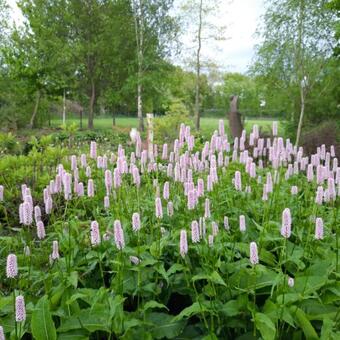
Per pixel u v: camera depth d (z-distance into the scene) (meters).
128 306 3.70
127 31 31.69
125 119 53.53
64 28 32.34
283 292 3.00
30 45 29.56
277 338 3.00
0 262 4.29
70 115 42.94
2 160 7.96
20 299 2.54
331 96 16.59
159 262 3.64
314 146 13.90
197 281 3.69
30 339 3.29
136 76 29.17
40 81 28.92
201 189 3.80
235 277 3.48
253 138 5.51
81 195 4.40
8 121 28.11
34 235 5.18
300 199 5.44
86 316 3.11
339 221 4.52
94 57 33.50
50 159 8.67
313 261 3.82
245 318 3.24
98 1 32.09
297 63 15.66
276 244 4.14
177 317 3.06
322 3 14.62
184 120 18.08
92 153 5.01
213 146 5.29
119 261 3.48
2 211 6.41
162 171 6.27
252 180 5.79
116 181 4.39
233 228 4.51
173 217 4.71
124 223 4.34
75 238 4.23
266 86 18.05
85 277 4.02
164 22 29.69
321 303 3.23
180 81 32.62
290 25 15.55
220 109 47.72
